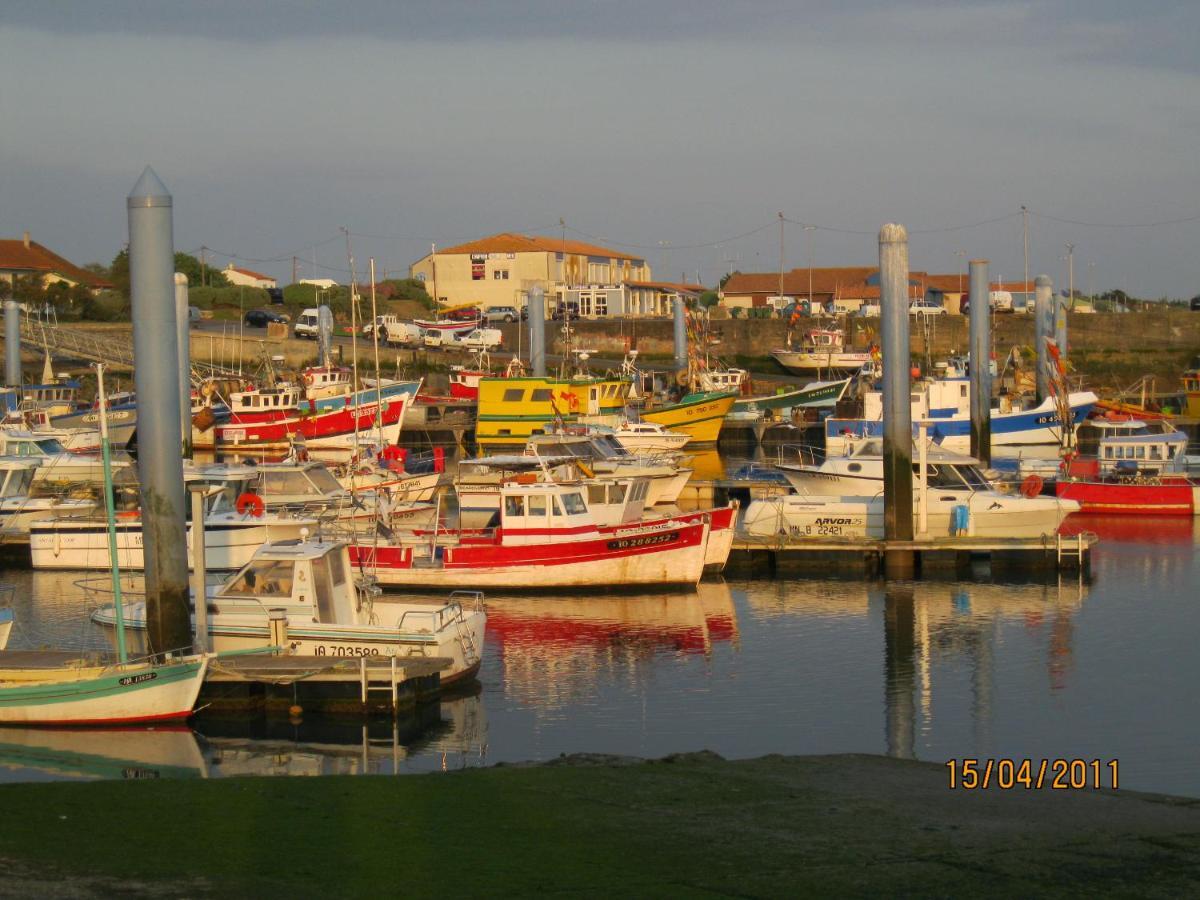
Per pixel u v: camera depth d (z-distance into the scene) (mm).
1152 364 101438
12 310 78562
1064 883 12961
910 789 16688
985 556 39656
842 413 63531
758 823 14953
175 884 12695
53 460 49000
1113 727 23578
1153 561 39562
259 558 25297
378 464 49281
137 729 23281
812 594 35031
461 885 12734
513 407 65375
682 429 71562
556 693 25906
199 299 123062
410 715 24312
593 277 146250
